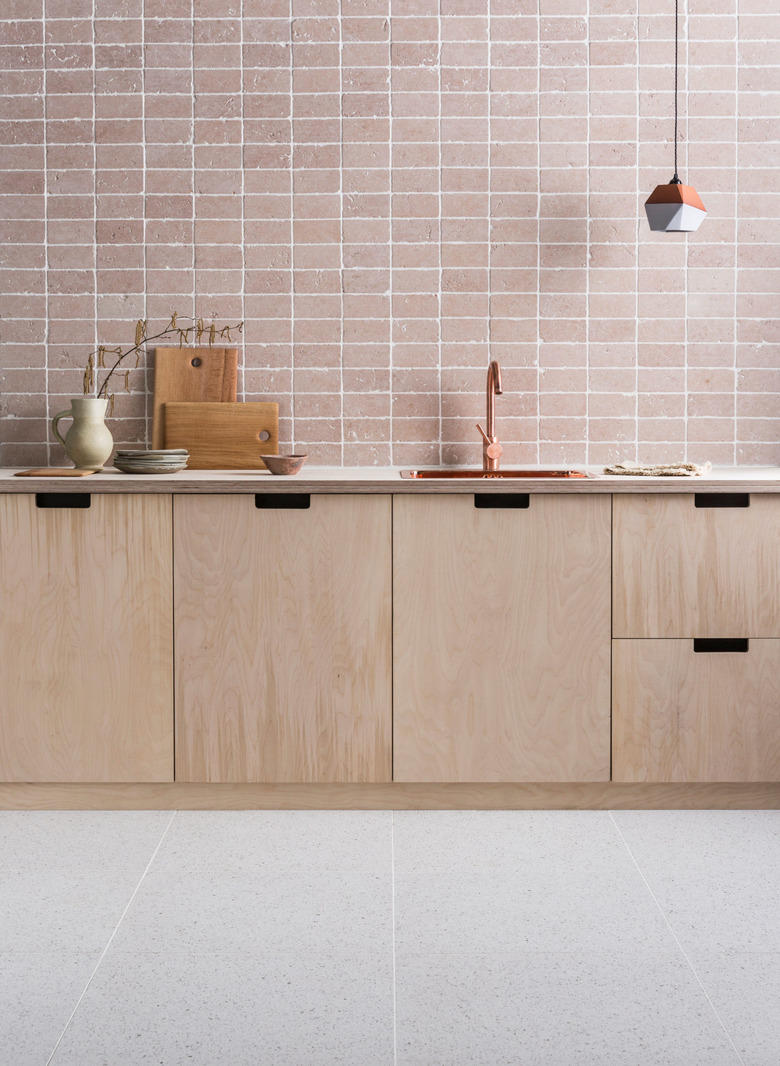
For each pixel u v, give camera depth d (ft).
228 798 8.16
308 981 5.67
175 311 9.57
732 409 9.65
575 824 7.87
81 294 9.56
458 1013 5.37
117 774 8.00
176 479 7.91
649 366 9.62
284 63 9.40
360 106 9.43
